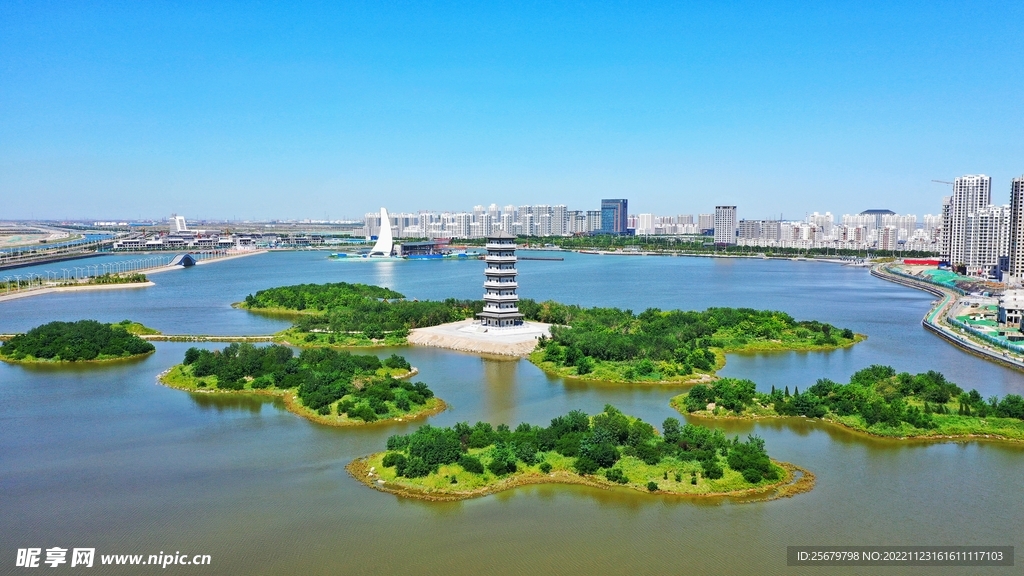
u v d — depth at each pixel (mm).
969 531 101250
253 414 155875
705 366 199500
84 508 108250
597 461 119562
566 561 93250
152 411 158625
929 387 163000
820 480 118188
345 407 153625
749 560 93688
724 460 121625
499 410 159250
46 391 176750
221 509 107625
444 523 103062
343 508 107625
